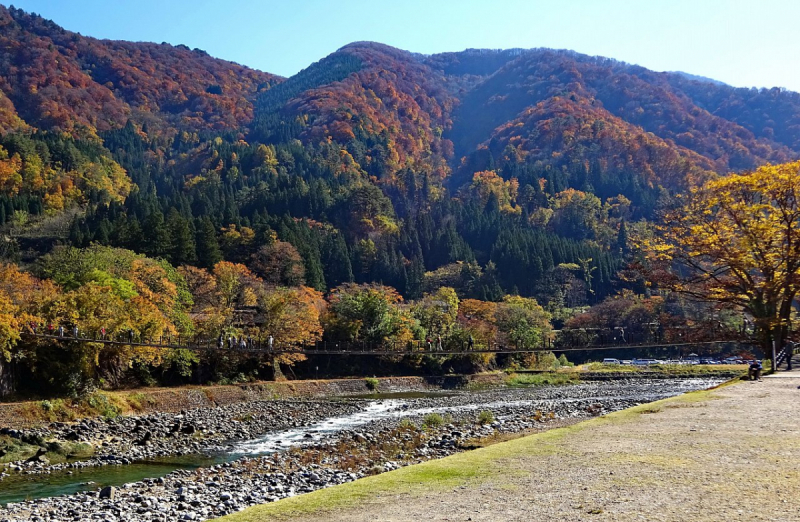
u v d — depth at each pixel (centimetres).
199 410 3912
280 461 2120
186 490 1708
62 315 3809
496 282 11056
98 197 11869
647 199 16200
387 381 6000
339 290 8425
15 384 3478
